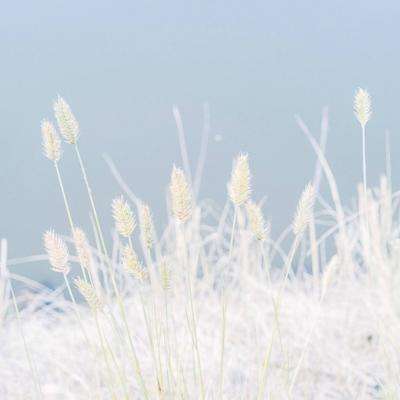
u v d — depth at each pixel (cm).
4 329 1173
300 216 717
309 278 1188
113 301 1148
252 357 974
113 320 770
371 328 1029
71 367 1001
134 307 1122
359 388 920
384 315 981
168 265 722
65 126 727
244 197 696
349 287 1129
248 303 1074
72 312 1207
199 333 1020
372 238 1101
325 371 954
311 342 997
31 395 968
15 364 1059
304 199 715
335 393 912
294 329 1039
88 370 988
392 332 952
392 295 1002
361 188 1132
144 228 715
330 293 1123
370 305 1017
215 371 932
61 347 1061
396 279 1030
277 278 1238
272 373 929
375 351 996
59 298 1277
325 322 1046
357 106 841
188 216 685
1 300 1134
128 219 689
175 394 771
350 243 1191
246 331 1052
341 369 948
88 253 736
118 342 884
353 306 1082
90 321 1117
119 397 859
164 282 726
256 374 928
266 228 724
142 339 1013
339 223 1166
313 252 1145
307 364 952
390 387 851
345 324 1042
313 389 913
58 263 720
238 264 1160
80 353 1034
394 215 1201
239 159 687
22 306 1282
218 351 976
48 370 1031
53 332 1134
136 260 700
